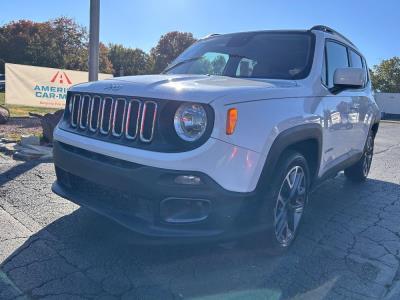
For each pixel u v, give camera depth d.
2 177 5.28
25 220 3.93
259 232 3.22
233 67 4.18
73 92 3.63
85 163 3.19
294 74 3.92
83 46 52.78
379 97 40.00
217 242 2.96
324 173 4.27
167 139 2.85
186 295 2.86
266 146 3.03
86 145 3.21
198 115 2.77
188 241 2.85
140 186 2.85
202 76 3.66
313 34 4.31
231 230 2.98
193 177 2.77
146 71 69.50
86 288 2.86
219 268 3.26
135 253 3.39
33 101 13.73
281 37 4.40
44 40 50.09
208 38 4.97
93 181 3.15
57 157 3.56
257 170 2.99
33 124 10.43
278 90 3.32
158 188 2.79
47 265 3.13
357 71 3.96
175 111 2.82
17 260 3.17
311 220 4.55
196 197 2.79
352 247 3.86
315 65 4.02
